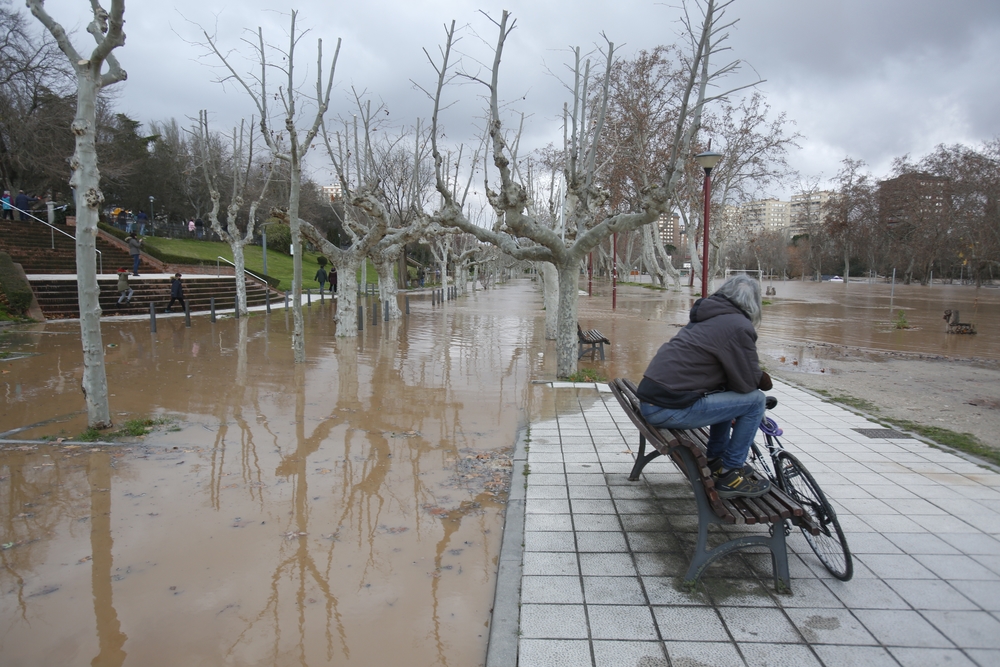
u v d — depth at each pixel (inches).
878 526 159.6
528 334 641.6
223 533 166.1
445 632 124.1
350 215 709.3
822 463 210.7
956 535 154.1
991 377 410.9
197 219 2022.6
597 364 454.6
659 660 108.4
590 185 426.3
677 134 309.3
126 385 359.6
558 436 251.8
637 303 1184.8
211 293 964.0
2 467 216.4
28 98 1197.7
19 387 350.6
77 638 121.3
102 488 197.6
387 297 761.6
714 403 132.7
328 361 454.6
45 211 1120.8
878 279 3351.4
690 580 131.9
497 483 203.8
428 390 350.0
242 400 323.6
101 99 1422.2
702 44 292.0
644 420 146.1
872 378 404.5
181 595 136.4
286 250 2078.0
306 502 187.6
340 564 150.3
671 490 189.6
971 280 2618.1
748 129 1355.8
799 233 4397.1
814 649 110.5
